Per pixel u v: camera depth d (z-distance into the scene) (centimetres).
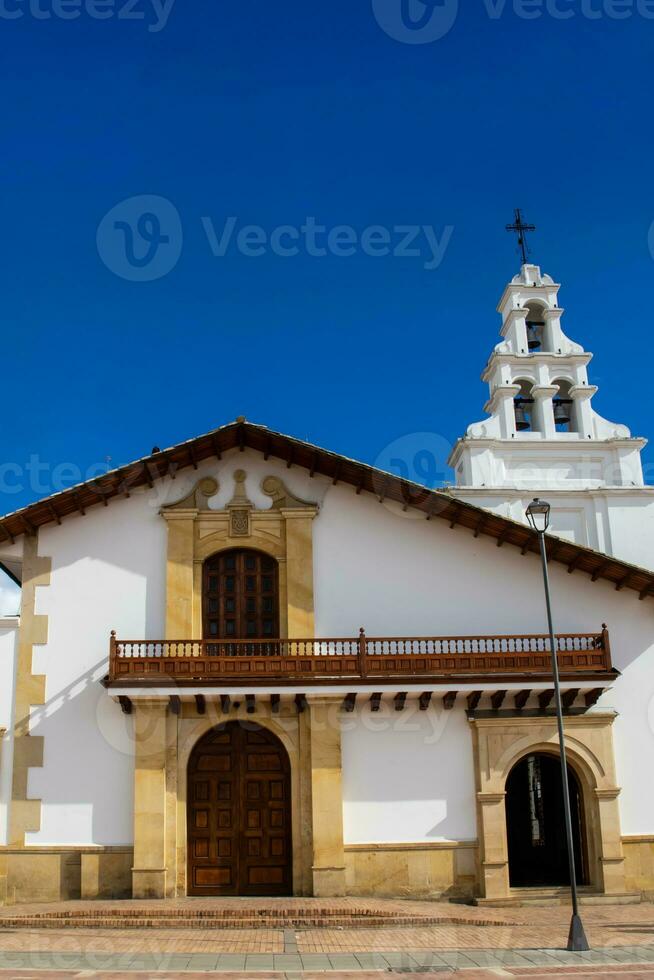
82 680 2131
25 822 2053
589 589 2256
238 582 2219
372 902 1945
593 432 2984
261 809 2097
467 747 2130
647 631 2242
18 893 2019
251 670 2055
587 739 2139
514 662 2105
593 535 2833
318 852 2028
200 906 1872
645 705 2203
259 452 2280
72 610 2170
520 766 2644
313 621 2181
